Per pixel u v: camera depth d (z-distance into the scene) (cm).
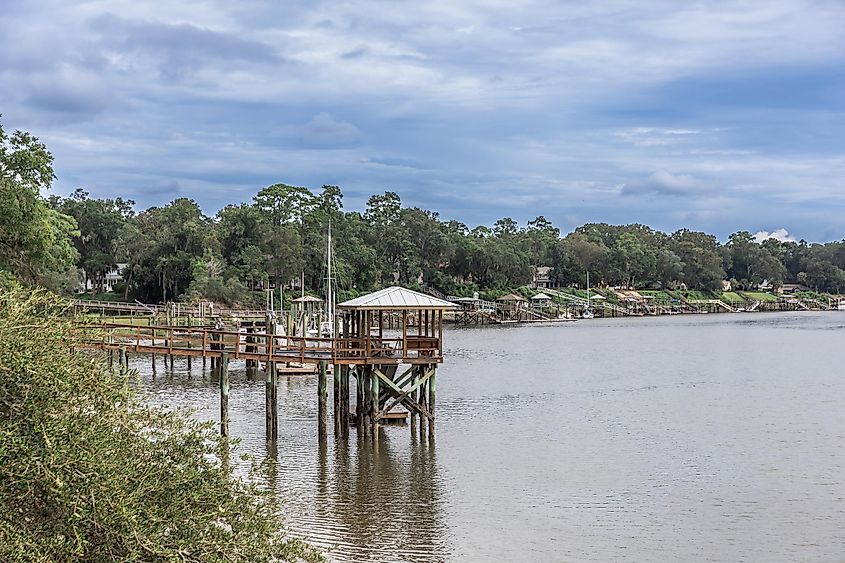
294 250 12300
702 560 2114
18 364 1152
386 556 2100
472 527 2334
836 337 10206
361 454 3127
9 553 991
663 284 19525
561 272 18225
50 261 4400
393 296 3294
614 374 6081
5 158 4119
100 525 1099
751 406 4522
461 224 18688
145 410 1350
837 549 2197
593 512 2492
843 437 3628
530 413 4222
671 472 2980
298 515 2403
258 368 5666
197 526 1225
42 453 1096
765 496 2677
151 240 11738
